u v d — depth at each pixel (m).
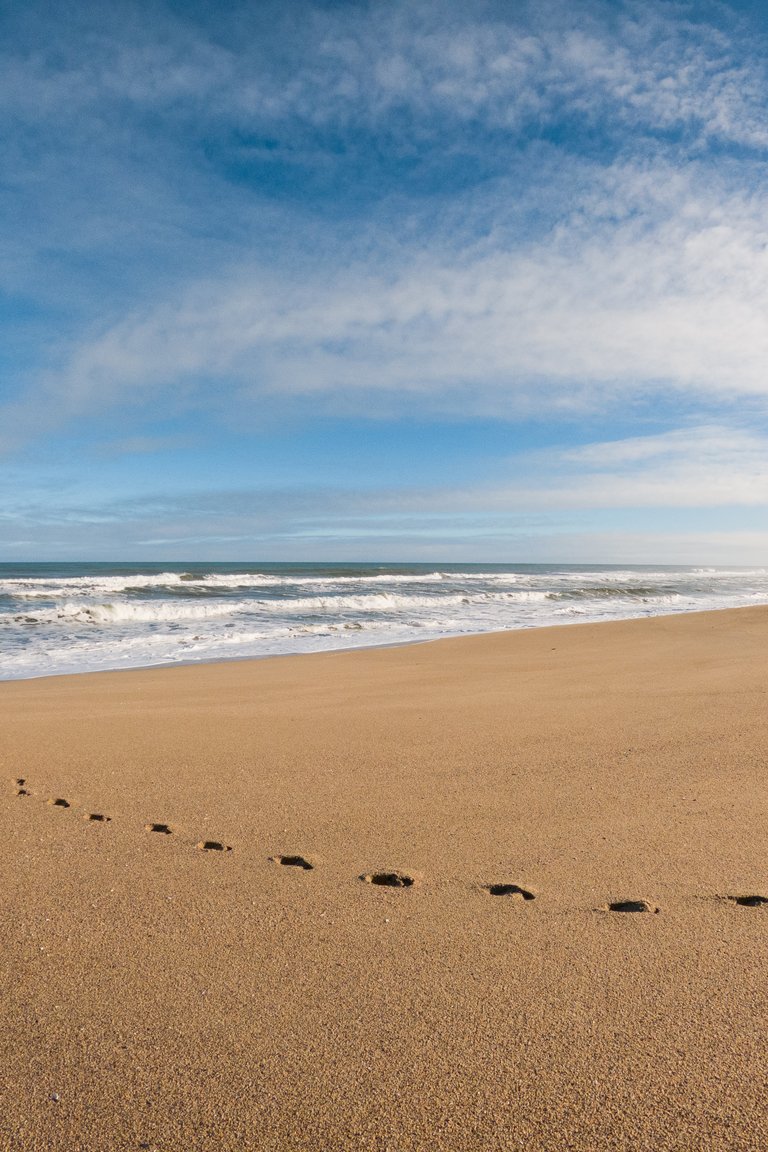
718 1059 1.74
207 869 2.93
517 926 2.44
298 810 3.65
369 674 8.99
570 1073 1.70
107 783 4.09
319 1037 1.84
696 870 2.87
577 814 3.55
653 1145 1.49
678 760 4.45
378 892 2.71
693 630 14.61
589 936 2.36
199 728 5.55
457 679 8.35
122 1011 1.95
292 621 17.75
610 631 14.62
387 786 4.04
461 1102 1.61
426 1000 2.00
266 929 2.42
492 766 4.42
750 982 2.07
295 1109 1.59
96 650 12.53
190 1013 1.94
